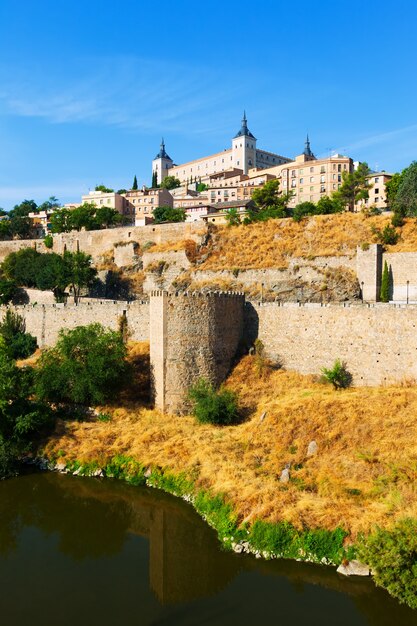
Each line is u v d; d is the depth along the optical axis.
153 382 46.97
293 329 48.94
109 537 32.38
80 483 38.41
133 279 91.00
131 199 167.38
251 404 45.00
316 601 25.16
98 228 124.00
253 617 24.34
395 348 43.31
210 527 31.45
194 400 45.25
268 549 28.28
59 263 87.56
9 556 30.55
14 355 61.62
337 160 145.50
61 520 34.16
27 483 38.59
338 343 46.25
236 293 50.91
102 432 43.56
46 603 25.91
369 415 37.53
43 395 47.41
